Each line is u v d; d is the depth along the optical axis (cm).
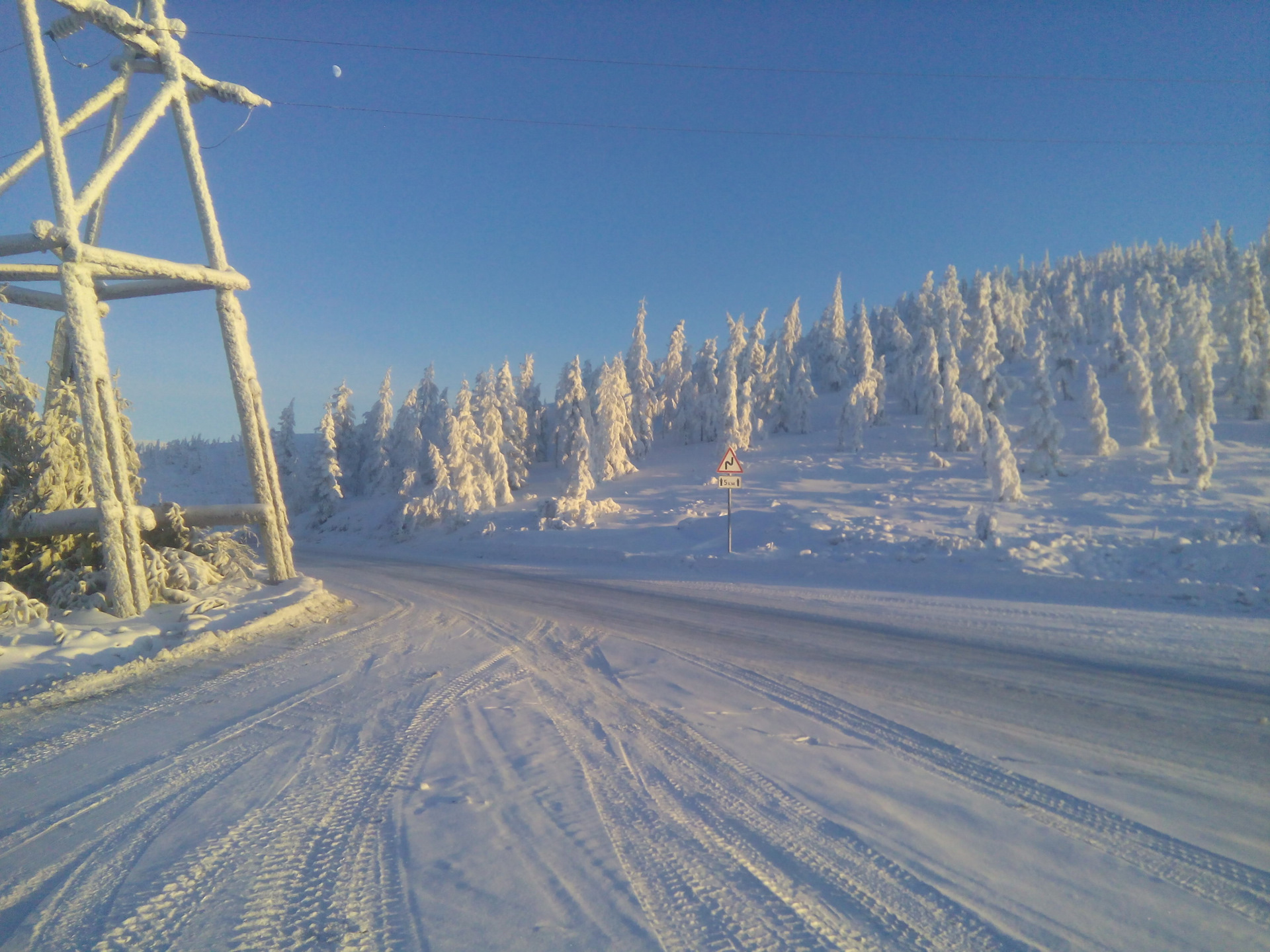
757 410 7025
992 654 799
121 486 1060
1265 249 10019
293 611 1163
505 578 1809
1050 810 401
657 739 532
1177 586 1105
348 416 6769
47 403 1159
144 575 1091
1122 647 807
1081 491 3562
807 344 9888
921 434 6075
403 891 323
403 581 1811
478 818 399
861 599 1227
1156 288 9075
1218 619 933
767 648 858
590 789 439
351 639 994
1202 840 364
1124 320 8525
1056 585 1210
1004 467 3278
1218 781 442
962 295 11025
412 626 1095
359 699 672
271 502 1353
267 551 1357
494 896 316
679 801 419
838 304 9262
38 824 416
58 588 1072
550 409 7469
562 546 2792
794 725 563
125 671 816
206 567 1271
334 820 403
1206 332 5381
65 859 368
